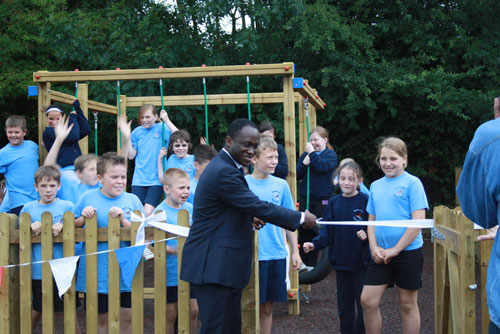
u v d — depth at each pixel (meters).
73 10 14.65
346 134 14.60
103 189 4.16
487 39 13.69
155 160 6.62
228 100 7.31
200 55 13.07
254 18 12.55
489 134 2.37
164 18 13.20
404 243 3.91
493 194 2.34
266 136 4.38
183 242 3.63
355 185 4.52
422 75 12.52
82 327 5.57
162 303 3.63
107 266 3.79
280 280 4.31
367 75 12.91
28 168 6.06
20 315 3.78
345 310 4.43
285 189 4.39
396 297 6.58
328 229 4.52
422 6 14.23
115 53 12.52
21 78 13.04
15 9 13.64
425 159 14.48
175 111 12.38
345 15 14.05
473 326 3.12
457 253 3.24
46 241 3.70
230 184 3.07
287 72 5.53
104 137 13.80
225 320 3.05
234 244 3.09
